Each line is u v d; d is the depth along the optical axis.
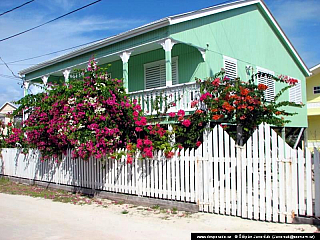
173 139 9.08
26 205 9.30
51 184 12.37
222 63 13.12
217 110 8.96
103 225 6.86
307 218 6.27
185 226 6.57
